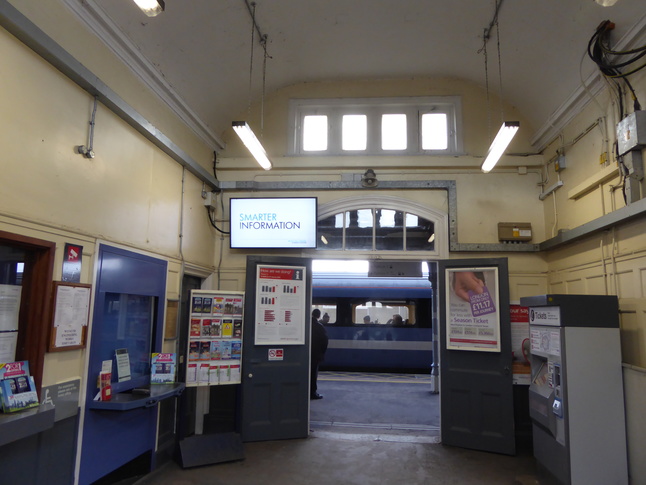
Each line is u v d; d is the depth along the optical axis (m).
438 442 5.40
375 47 5.71
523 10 4.62
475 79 6.18
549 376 4.11
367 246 6.08
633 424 3.63
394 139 6.34
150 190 4.46
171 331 4.90
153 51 4.36
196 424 5.77
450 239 5.94
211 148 6.21
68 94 3.27
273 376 5.45
